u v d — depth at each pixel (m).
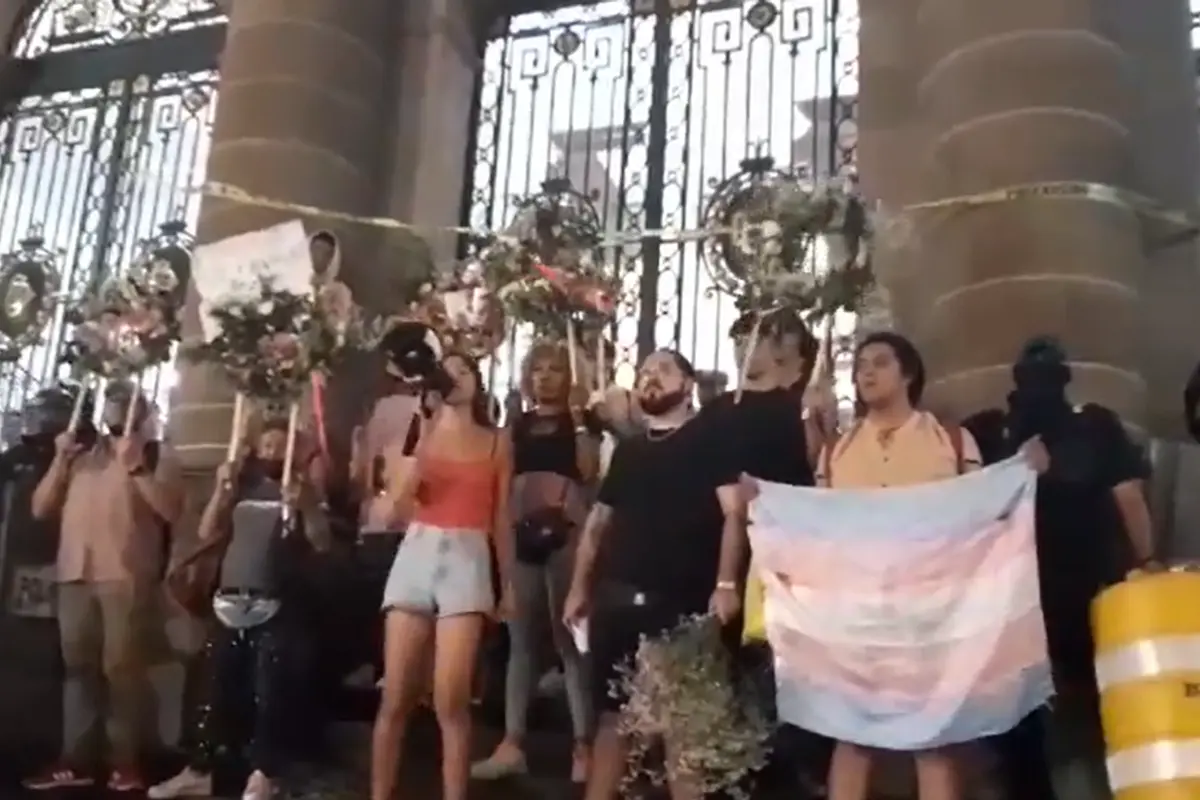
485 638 4.96
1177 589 3.77
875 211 6.34
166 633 5.94
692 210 8.77
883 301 6.09
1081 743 4.28
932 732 3.94
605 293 6.53
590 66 9.49
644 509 4.46
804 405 4.70
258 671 5.33
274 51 8.51
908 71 7.89
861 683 4.06
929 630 4.05
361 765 5.38
